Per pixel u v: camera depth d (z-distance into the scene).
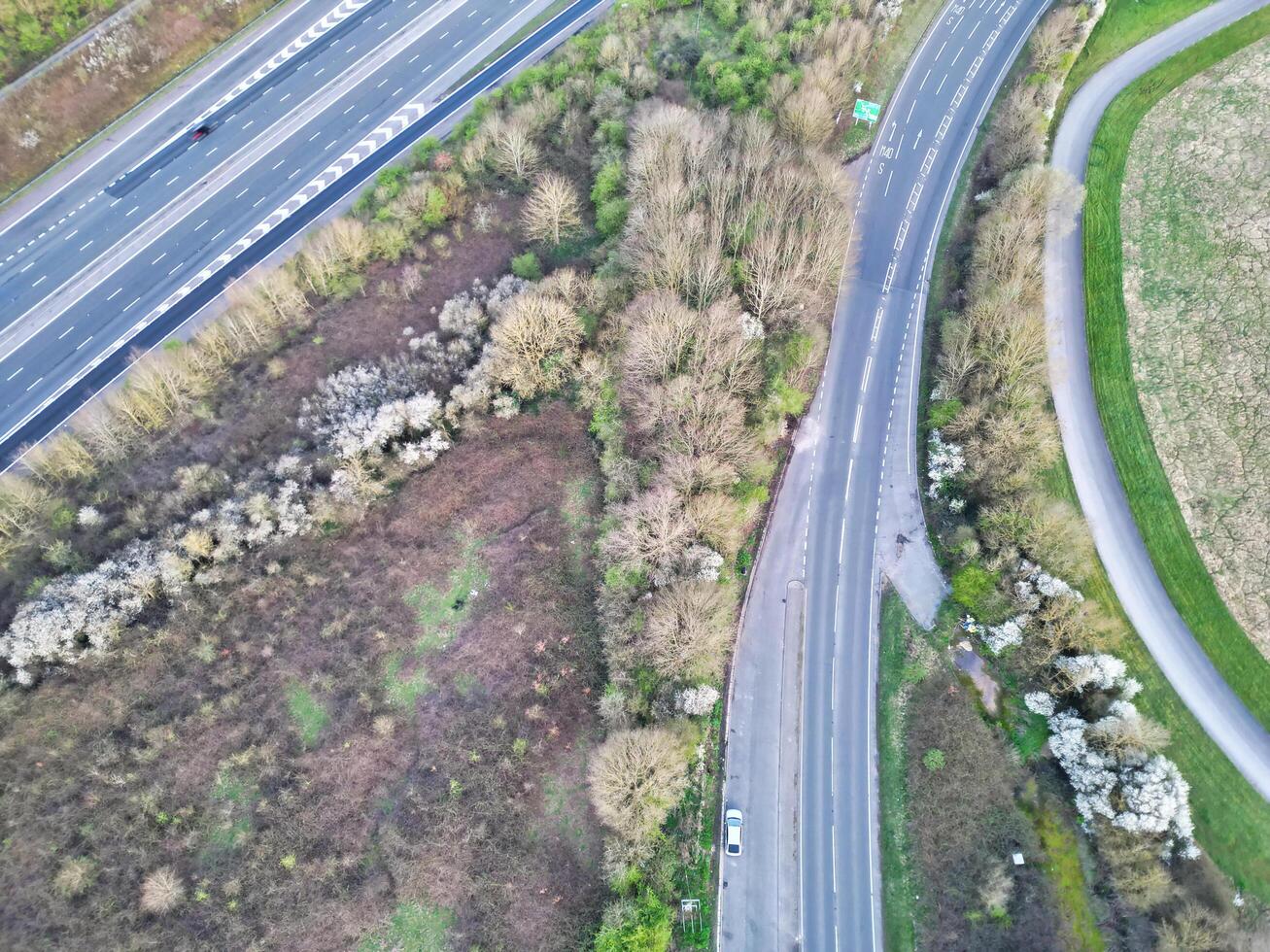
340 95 134.88
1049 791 85.94
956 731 88.81
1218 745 86.81
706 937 82.19
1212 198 115.56
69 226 124.12
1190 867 79.62
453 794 85.31
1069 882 82.19
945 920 82.00
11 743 85.75
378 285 116.62
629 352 99.69
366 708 89.69
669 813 86.31
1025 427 97.94
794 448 105.69
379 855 83.19
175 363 106.00
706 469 92.75
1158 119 123.75
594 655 93.00
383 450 104.12
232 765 86.69
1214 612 92.69
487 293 114.06
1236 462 99.19
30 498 97.56
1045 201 112.44
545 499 102.19
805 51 127.00
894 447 105.56
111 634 90.75
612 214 115.56
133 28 132.50
